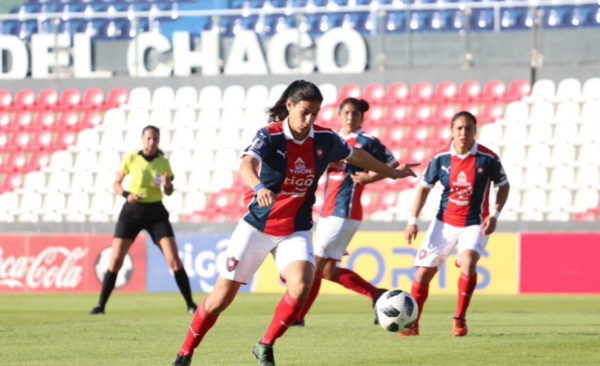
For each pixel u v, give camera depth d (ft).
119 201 210.79
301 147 53.47
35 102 228.84
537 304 134.41
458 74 210.59
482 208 83.56
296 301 53.57
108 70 231.30
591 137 196.34
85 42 230.89
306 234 55.31
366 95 213.25
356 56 216.13
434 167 83.71
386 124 210.59
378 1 248.52
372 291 94.73
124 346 74.79
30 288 178.19
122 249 111.14
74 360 65.10
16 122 228.02
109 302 140.97
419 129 208.64
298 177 53.72
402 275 164.66
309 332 87.97
